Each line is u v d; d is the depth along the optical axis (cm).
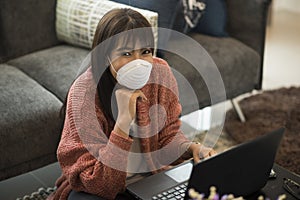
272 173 158
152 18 210
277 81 329
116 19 142
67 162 152
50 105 205
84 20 238
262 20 266
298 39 403
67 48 251
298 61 362
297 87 313
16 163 200
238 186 139
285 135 261
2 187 210
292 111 283
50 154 209
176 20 247
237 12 274
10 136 195
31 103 205
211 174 127
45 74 229
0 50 255
